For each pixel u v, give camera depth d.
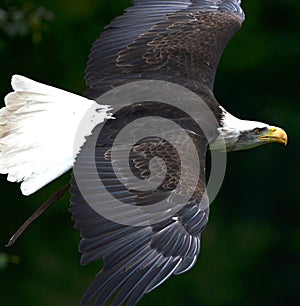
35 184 10.98
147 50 12.23
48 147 11.14
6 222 23.72
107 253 9.75
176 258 9.98
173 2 12.82
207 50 12.37
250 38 25.64
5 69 23.45
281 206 25.78
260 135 12.76
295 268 25.08
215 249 24.81
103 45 12.30
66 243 23.73
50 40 23.75
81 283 23.36
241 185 25.89
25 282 23.39
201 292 23.94
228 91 26.00
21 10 16.70
